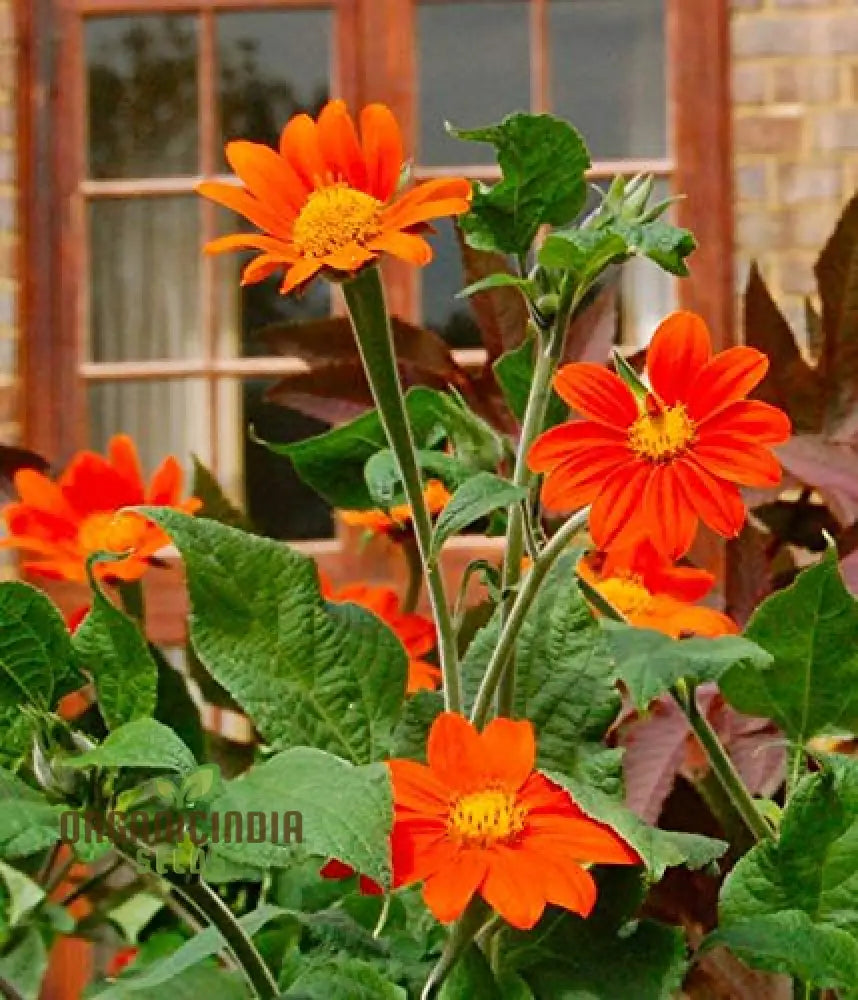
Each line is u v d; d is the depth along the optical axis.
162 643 4.30
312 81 4.83
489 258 1.37
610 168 4.72
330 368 1.43
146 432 4.98
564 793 0.91
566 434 0.95
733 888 0.95
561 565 0.99
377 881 0.86
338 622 0.97
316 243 0.95
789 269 4.58
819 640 0.99
